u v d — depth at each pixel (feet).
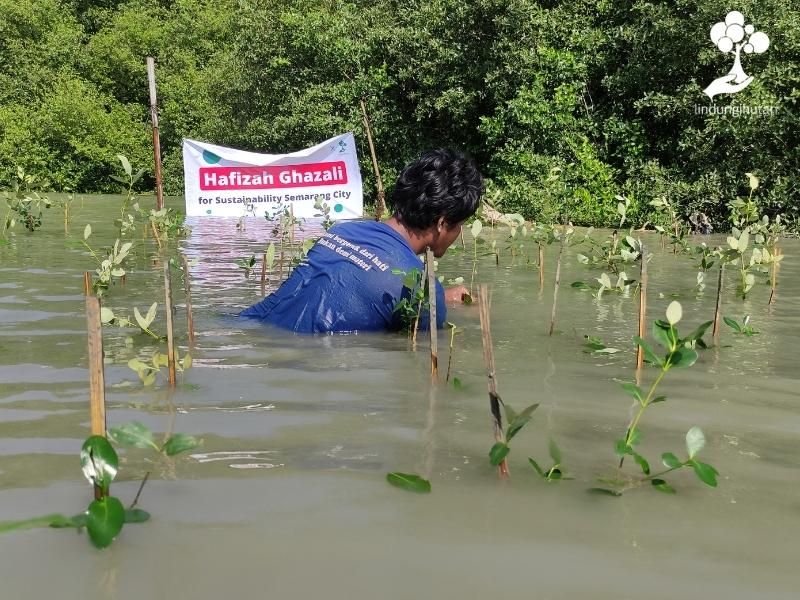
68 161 69.62
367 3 55.21
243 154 33.99
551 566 4.00
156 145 26.53
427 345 9.24
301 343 9.18
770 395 7.30
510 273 16.28
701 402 7.05
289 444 5.70
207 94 66.39
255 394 6.98
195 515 4.49
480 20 44.45
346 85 48.91
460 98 45.19
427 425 6.21
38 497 4.66
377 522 4.45
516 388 7.41
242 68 54.19
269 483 4.97
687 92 37.04
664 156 41.47
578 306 12.26
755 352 9.18
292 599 3.63
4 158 68.90
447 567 3.96
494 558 4.06
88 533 4.16
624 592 3.76
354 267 9.98
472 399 6.97
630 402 7.01
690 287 14.62
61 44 77.66
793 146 35.50
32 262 15.78
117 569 3.87
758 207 34.19
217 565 3.93
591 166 40.32
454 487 4.97
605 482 5.12
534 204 38.50
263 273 12.85
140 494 4.76
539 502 4.78
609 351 8.98
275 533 4.29
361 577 3.83
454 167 10.39
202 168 33.86
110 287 13.00
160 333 9.50
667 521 4.55
